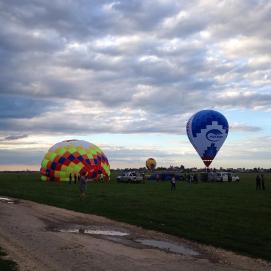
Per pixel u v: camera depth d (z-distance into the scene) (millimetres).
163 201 30266
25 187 48750
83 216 22469
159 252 13469
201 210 24641
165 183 65000
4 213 23484
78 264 11445
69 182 60531
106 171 68125
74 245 14281
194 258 12680
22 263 11438
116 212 23641
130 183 63656
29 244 14391
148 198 32938
